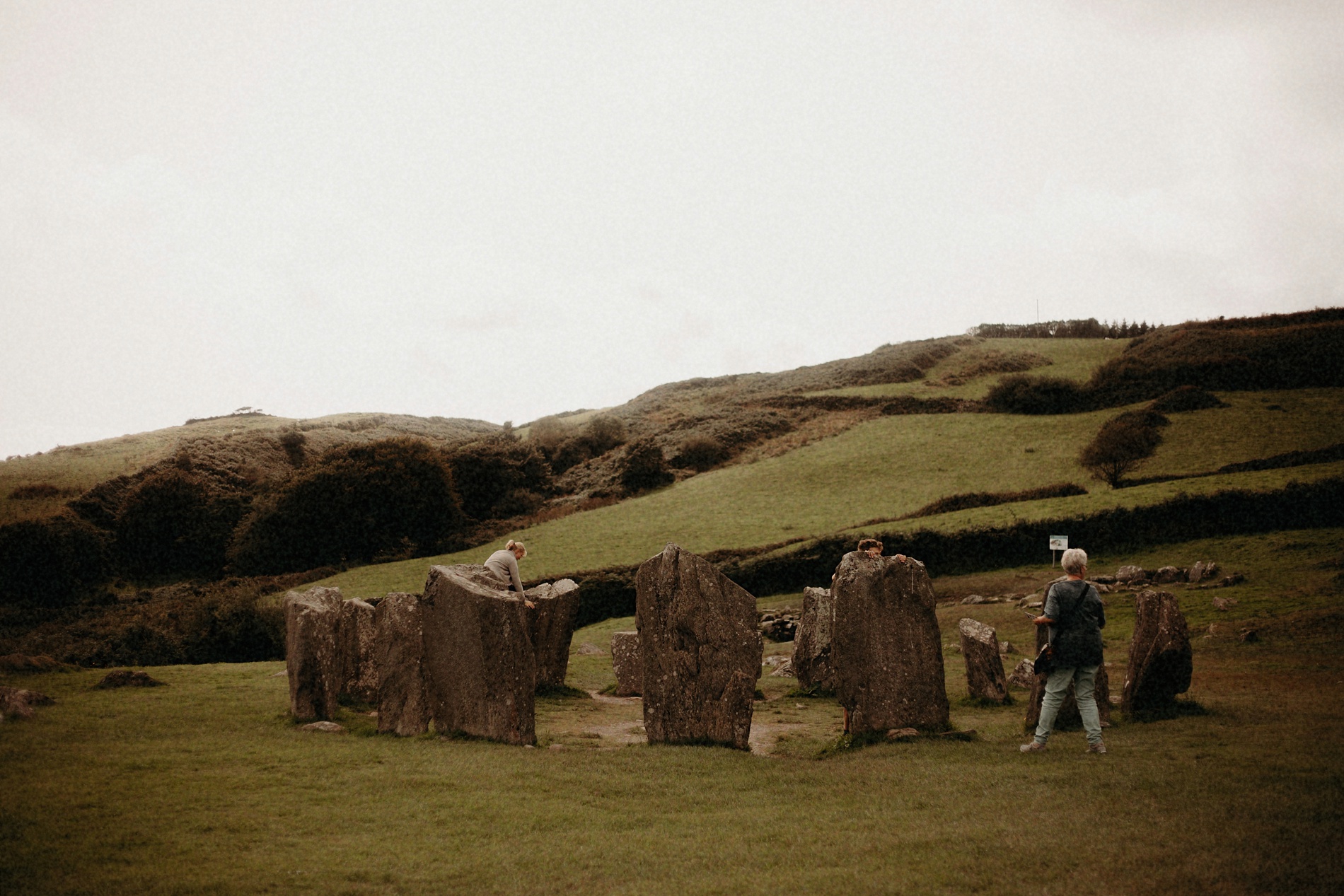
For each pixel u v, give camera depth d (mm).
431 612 11430
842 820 7137
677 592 10953
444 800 7871
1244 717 10898
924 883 5383
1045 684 11453
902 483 63094
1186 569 33719
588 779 8688
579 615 44125
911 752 10062
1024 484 58281
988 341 117938
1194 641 21766
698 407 107125
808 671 18391
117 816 7051
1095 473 53969
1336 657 17953
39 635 43562
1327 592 26375
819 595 18578
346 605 15305
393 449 66938
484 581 12438
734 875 5770
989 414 79812
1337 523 38344
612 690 18906
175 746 10250
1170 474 50938
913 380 100375
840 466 70000
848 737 10945
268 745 10516
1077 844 5941
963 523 44312
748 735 10781
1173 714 11477
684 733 10742
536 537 61031
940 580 41469
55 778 8281
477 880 5773
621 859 6188
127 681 16578
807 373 117812
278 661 23750
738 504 63812
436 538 65812
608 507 68625
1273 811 6312
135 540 67188
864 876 5570
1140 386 74750
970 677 15789
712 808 7781
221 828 6859
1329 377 66500
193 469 81000
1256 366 69812
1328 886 4887
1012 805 7258
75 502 70688
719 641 10883
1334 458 48062
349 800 7855
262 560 62656
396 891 5562
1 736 10508
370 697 14922
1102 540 41000
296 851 6340
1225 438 56688
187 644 34875
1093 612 9508
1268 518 39312
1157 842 5855
